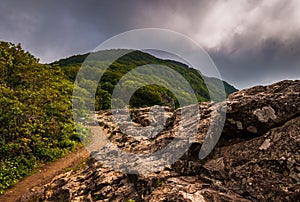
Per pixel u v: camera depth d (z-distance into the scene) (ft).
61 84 114.21
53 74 123.75
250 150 28.09
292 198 22.59
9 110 63.72
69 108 94.79
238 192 25.40
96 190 34.40
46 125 71.92
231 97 34.71
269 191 23.90
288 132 26.43
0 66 84.74
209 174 28.68
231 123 31.45
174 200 24.41
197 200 23.66
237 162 27.96
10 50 97.60
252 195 24.58
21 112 64.80
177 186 26.89
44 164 59.26
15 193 46.11
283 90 30.99
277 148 25.94
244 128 30.45
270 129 28.40
